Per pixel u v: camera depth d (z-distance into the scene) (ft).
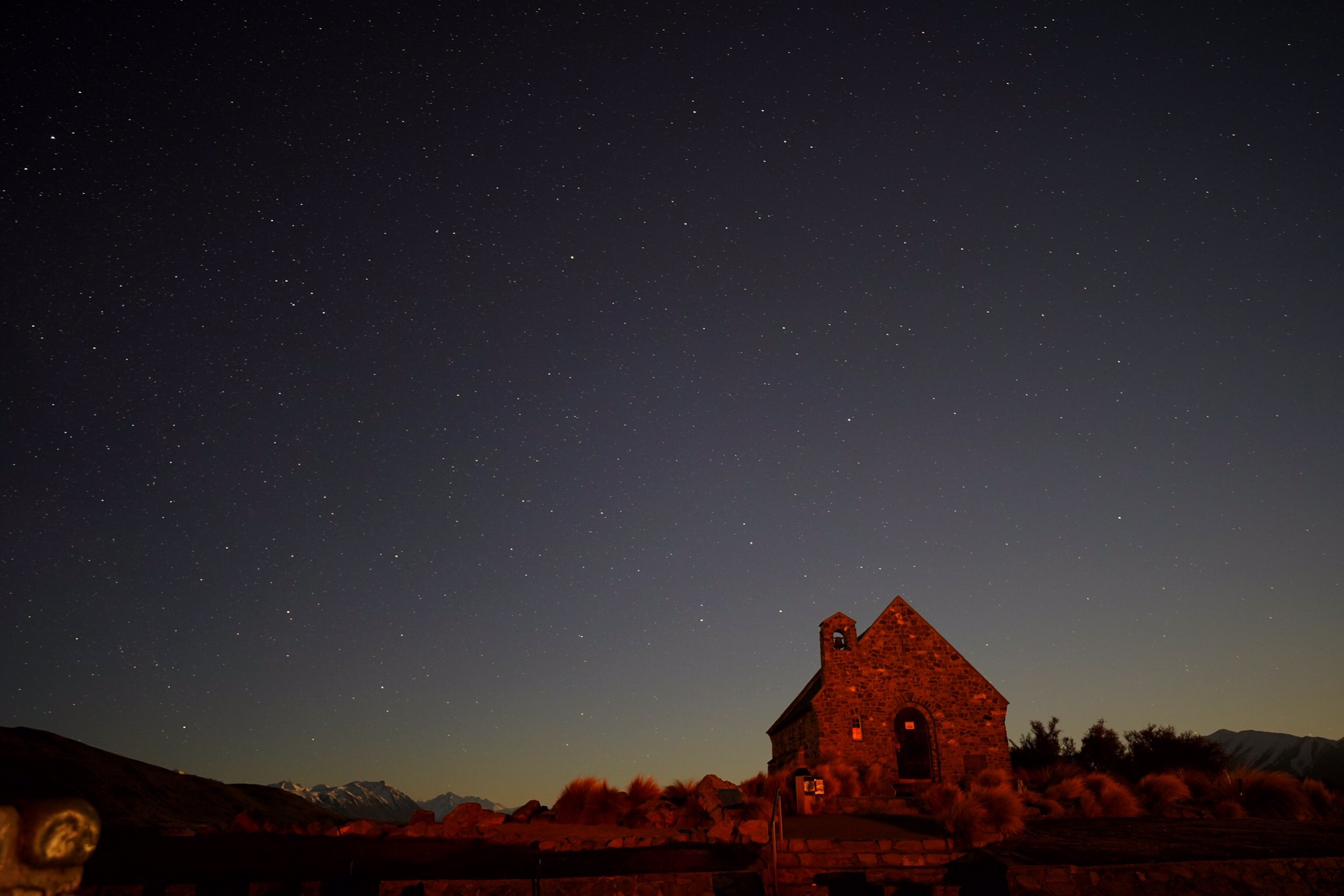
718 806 74.79
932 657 108.37
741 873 53.93
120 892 48.16
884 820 71.05
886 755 103.60
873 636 109.19
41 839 10.73
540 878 51.85
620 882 52.42
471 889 51.03
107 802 73.51
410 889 50.78
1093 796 78.74
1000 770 94.43
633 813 74.74
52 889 10.93
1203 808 77.87
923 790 99.91
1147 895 51.06
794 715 120.06
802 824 69.26
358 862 55.31
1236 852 55.88
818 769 86.69
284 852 57.31
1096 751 119.55
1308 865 53.36
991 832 61.98
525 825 71.46
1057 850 56.90
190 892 48.85
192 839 59.52
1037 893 50.70
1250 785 80.23
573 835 66.39
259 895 49.42
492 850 60.18
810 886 54.44
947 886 54.44
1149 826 68.44
